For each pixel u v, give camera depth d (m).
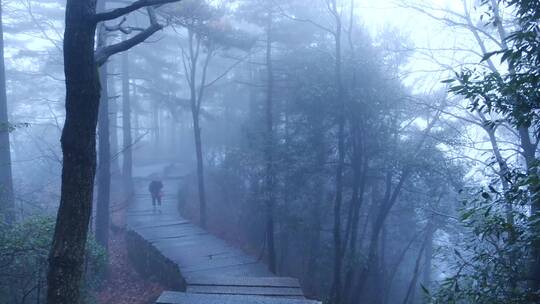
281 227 19.83
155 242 15.12
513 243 5.20
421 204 19.16
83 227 5.71
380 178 17.95
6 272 7.75
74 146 5.66
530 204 5.11
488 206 5.11
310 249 19.81
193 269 11.98
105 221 15.27
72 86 5.64
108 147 15.53
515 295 5.09
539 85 4.71
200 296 8.00
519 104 5.03
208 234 16.89
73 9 5.59
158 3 5.96
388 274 24.20
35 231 8.05
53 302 5.52
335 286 15.70
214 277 10.77
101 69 15.26
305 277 19.59
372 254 17.39
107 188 15.41
